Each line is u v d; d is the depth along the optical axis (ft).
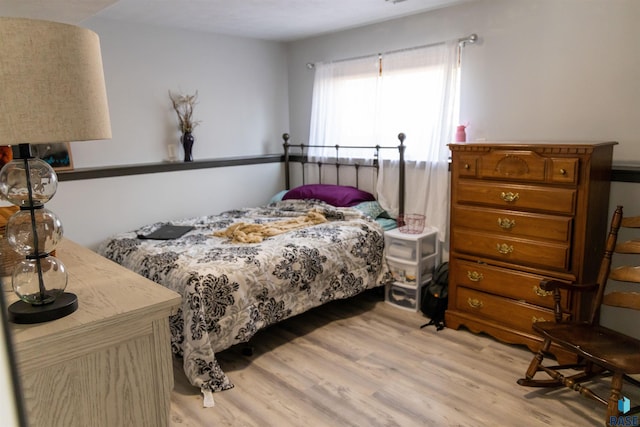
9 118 3.12
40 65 3.20
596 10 9.12
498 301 9.45
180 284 8.30
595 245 8.62
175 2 10.55
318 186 14.07
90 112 3.54
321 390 8.04
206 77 14.12
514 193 8.89
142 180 12.63
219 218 12.92
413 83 12.14
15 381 1.63
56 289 3.93
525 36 10.18
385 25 12.80
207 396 7.80
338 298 10.60
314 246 10.20
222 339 8.42
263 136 15.87
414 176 12.41
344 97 13.91
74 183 11.41
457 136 11.25
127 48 12.41
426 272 11.60
